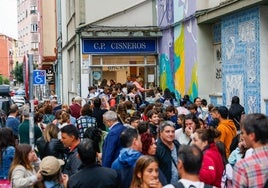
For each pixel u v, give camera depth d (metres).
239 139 8.45
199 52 19.56
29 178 6.95
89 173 6.29
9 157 8.20
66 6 36.00
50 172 6.82
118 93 19.16
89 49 26.61
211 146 7.03
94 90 20.56
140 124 7.84
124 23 26.78
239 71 16.36
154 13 26.84
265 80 14.75
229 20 17.14
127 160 6.50
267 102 14.48
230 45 17.09
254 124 5.00
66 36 36.41
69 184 6.32
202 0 19.28
